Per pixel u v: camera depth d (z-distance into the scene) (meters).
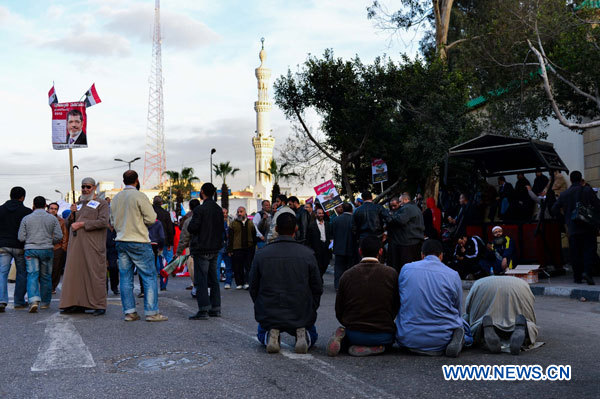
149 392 4.25
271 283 5.75
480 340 5.80
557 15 14.58
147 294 7.76
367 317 5.57
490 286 5.85
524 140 12.07
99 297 8.30
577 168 16.23
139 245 7.70
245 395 4.14
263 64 112.50
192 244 7.99
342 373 4.81
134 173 7.96
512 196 13.54
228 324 7.50
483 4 23.11
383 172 18.39
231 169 72.31
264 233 12.97
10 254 9.02
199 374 4.78
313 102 19.84
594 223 10.49
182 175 76.62
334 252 12.02
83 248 8.30
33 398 4.14
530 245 12.28
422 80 18.14
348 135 19.59
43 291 9.17
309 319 5.77
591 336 6.38
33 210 9.27
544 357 5.35
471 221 13.23
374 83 18.52
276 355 5.57
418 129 18.34
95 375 4.78
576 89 13.67
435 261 5.77
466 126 18.39
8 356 5.55
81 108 12.83
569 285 10.62
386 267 5.77
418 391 4.24
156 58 116.38
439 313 5.53
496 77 17.92
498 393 4.18
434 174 19.89
